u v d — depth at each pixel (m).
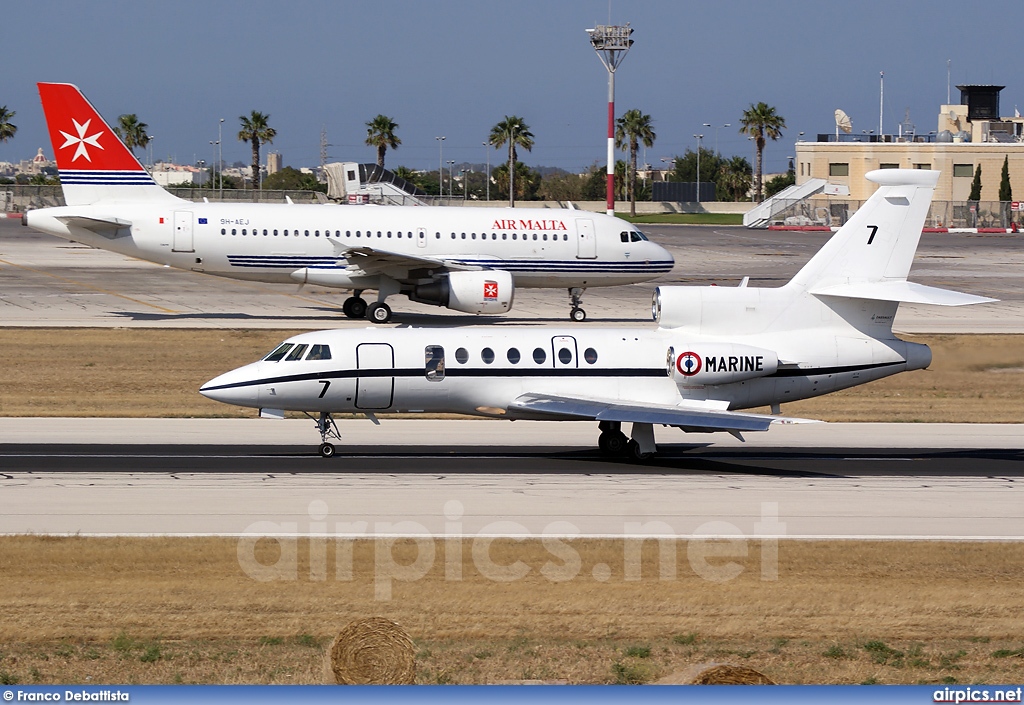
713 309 133.00
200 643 70.94
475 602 79.19
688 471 123.25
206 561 87.38
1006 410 169.50
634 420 117.38
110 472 116.94
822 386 135.00
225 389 123.75
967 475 123.44
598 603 79.31
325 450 127.00
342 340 126.44
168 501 105.00
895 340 136.62
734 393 132.62
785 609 78.69
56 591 79.69
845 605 79.69
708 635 73.94
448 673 67.00
